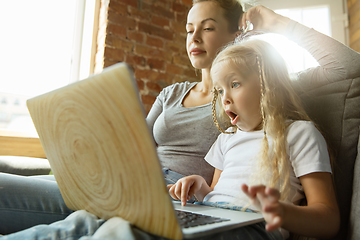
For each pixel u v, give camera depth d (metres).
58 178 0.63
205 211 0.64
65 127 0.50
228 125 1.02
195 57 1.14
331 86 0.83
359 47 2.19
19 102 2.02
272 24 0.99
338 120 0.79
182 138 1.10
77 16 2.28
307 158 0.66
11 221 0.74
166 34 2.30
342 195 0.73
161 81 2.24
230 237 0.53
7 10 2.03
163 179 0.41
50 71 2.17
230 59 0.77
